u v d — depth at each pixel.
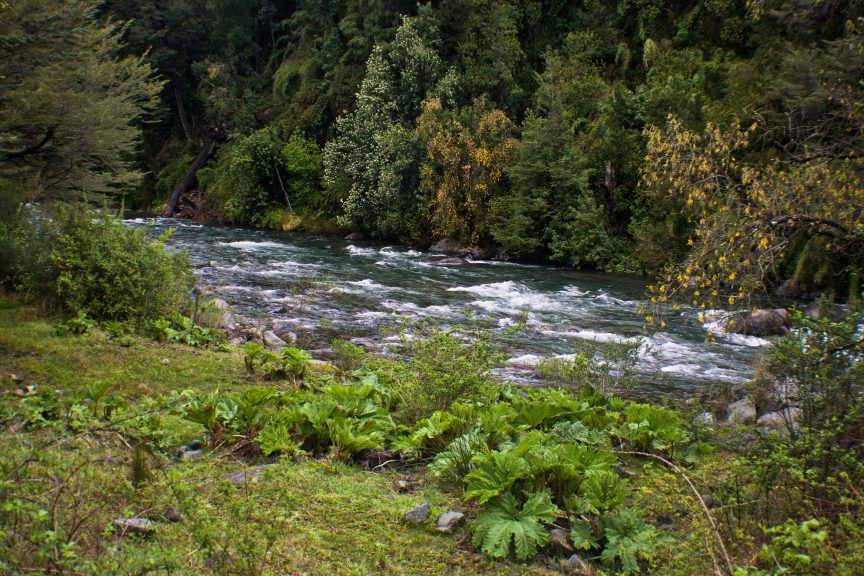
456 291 17.66
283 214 35.41
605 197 25.97
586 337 12.69
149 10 44.44
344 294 15.93
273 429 5.20
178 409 5.22
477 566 3.72
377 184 30.58
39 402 4.92
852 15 12.53
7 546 2.79
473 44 32.19
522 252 26.03
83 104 11.03
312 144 37.34
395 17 36.06
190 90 46.78
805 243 15.52
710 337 6.90
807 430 4.06
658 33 31.55
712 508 3.98
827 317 4.58
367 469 5.07
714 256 6.26
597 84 30.20
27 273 8.84
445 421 5.36
